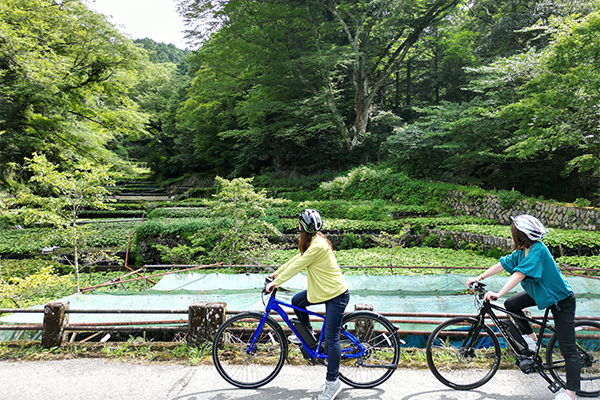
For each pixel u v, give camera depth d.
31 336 5.44
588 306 5.42
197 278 7.76
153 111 46.16
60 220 8.45
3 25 16.48
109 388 3.27
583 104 10.23
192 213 17.81
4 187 19.02
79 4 20.45
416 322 4.05
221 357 3.80
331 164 28.33
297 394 3.17
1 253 12.65
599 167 11.84
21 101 18.78
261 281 7.61
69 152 21.31
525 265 2.88
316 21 25.36
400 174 20.94
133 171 23.81
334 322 3.05
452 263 10.80
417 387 3.28
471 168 18.64
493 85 14.78
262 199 10.72
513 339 3.19
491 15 27.98
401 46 25.11
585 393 3.09
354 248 14.27
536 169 16.81
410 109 29.67
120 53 22.08
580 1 16.83
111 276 11.53
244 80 26.17
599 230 11.24
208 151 35.78
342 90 27.00
